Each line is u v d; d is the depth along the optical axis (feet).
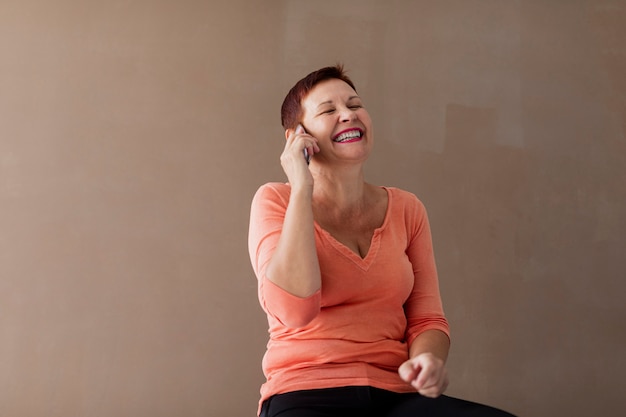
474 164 10.94
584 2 11.71
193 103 10.53
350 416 4.07
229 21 10.82
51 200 10.08
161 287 10.04
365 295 4.52
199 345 9.98
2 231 9.94
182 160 10.37
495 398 10.41
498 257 10.75
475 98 11.15
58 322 9.83
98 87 10.42
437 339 4.67
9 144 10.15
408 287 4.71
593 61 11.54
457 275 10.61
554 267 10.86
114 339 9.86
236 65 10.71
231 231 10.29
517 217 10.91
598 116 11.39
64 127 10.27
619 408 10.62
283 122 5.13
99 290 9.95
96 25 10.58
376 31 11.11
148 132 10.39
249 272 10.23
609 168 11.26
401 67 11.05
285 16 10.96
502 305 10.64
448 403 4.02
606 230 11.09
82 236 10.04
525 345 10.61
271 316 4.62
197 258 10.17
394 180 10.71
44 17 10.51
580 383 10.61
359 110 4.84
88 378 9.75
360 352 4.31
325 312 4.44
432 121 10.96
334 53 10.94
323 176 4.82
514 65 11.35
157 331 9.95
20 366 9.69
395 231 4.87
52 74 10.38
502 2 11.51
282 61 10.82
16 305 9.80
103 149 10.28
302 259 4.17
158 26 10.69
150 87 10.50
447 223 10.72
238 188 10.40
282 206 4.74
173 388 9.84
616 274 10.98
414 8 11.27
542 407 10.48
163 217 10.21
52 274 9.92
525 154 11.10
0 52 10.34
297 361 4.33
